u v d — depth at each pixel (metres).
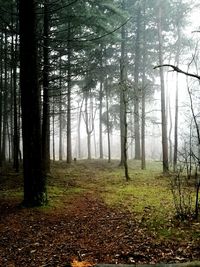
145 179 18.55
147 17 27.12
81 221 9.38
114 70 30.08
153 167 25.86
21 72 11.16
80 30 18.05
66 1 14.89
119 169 25.16
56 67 18.19
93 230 8.38
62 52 18.11
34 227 8.90
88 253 6.62
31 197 11.15
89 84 27.73
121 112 27.89
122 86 21.06
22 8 10.92
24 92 11.09
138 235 7.48
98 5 15.16
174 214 8.98
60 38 17.45
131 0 28.12
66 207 11.18
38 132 11.25
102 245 7.07
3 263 6.49
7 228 8.83
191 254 5.95
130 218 9.26
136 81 29.91
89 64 26.77
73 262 5.89
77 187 15.88
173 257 5.91
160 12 22.52
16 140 20.11
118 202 11.92
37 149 11.23
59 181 17.41
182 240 6.77
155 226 8.05
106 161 31.34
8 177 17.83
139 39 29.83
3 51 20.48
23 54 11.04
